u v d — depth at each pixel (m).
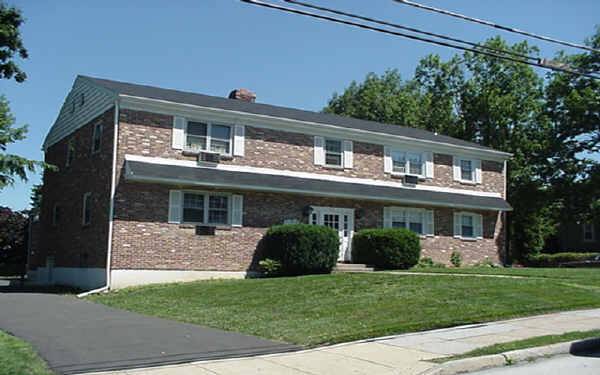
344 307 13.06
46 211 27.31
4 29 25.28
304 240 20.97
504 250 28.91
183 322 12.21
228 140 22.30
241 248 21.77
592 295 14.20
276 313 12.88
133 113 20.39
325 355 8.70
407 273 19.11
